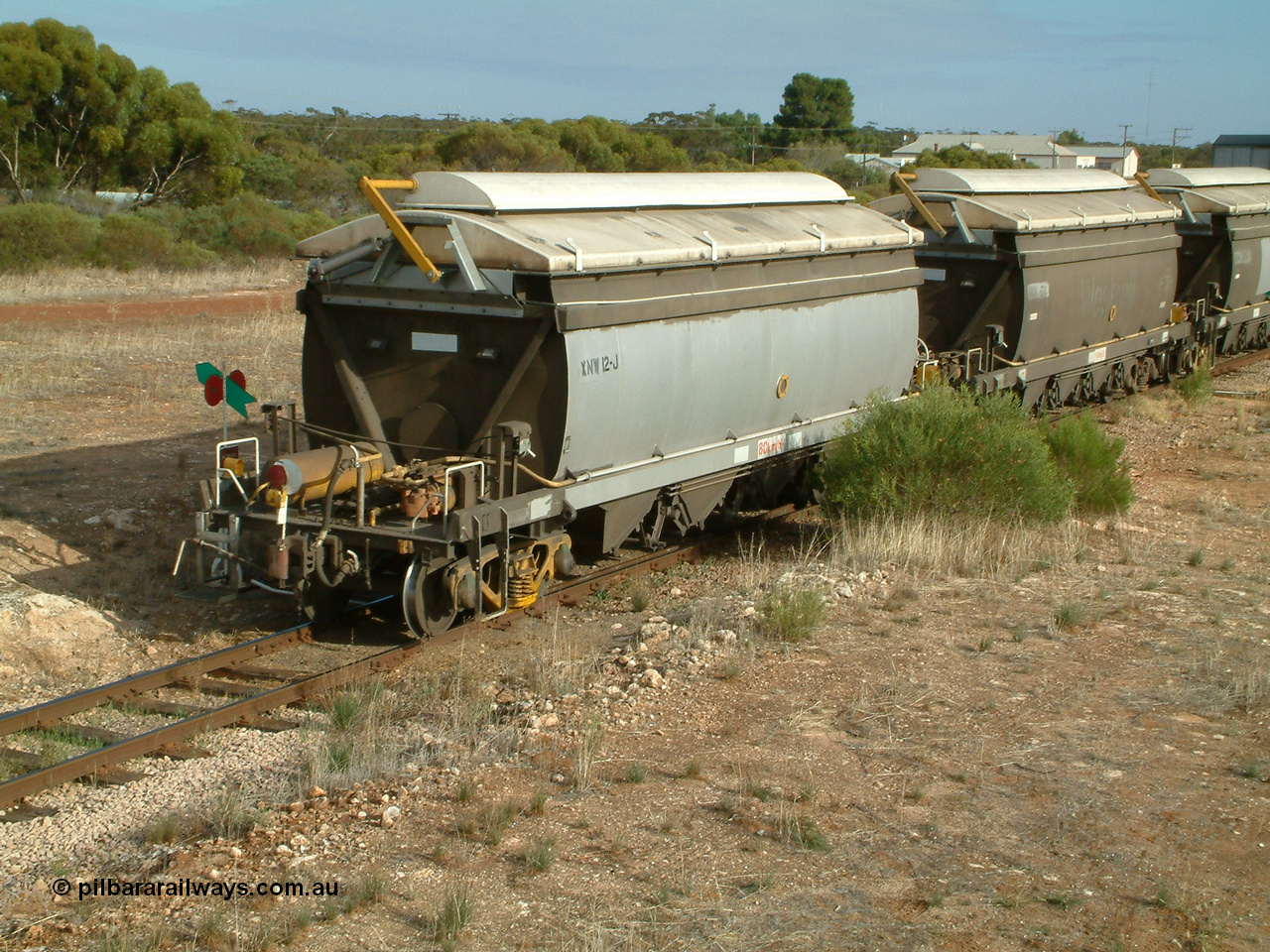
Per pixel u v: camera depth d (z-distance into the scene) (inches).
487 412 372.2
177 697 325.1
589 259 360.8
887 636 357.7
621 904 207.5
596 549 424.5
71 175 1982.0
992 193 664.4
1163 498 572.7
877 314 534.0
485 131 2222.0
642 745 280.4
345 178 2276.1
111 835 241.8
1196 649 346.0
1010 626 368.8
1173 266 866.8
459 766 270.4
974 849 229.9
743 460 464.8
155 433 621.9
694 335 416.2
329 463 356.8
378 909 206.1
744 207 491.2
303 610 370.3
